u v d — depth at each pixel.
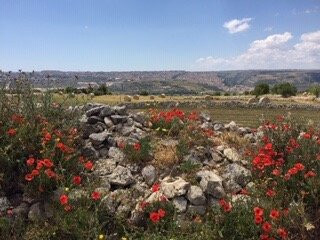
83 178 2.22
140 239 1.88
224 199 2.02
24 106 2.49
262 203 1.99
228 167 2.36
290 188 2.13
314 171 2.17
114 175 2.23
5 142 2.24
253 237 1.82
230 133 2.86
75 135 2.46
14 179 2.17
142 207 2.00
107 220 1.97
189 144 2.55
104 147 2.51
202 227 1.89
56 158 2.20
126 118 2.79
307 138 2.37
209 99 16.28
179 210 2.02
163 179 2.25
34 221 1.95
